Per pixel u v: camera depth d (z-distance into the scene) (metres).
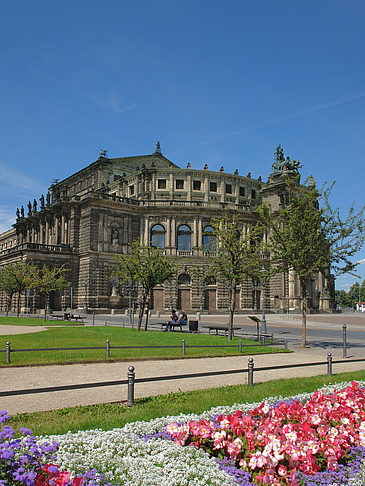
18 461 7.37
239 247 41.19
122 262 53.03
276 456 9.14
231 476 8.83
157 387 18.02
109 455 9.66
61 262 92.62
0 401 15.33
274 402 14.09
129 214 96.69
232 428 10.38
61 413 13.62
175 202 98.69
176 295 93.19
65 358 24.41
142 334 41.00
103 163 111.69
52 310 91.31
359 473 9.19
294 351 31.55
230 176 107.50
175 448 10.04
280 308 96.44
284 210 37.16
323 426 10.72
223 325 60.12
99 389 17.55
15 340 33.22
